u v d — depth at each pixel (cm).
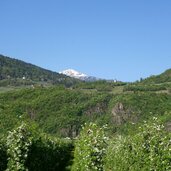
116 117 10506
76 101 11562
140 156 2052
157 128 2025
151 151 1927
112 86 15512
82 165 2427
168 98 11138
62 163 4291
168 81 16275
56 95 11556
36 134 2809
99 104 11388
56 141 4241
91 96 11800
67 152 4938
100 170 2331
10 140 2439
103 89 15112
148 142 2034
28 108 10875
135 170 2120
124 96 11388
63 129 10288
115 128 8762
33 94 11788
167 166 1855
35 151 2717
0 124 4116
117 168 2675
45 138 3475
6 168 2428
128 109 10719
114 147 2942
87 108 11194
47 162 3319
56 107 11106
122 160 2555
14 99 11606
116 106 10962
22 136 2448
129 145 2448
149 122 2100
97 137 2389
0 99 11506
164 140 1928
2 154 2422
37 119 10619
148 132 2048
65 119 10550
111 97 11700
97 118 10850
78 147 2853
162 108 10488
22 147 2433
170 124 4425
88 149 2347
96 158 2330
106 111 11094
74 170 2988
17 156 2412
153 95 11250
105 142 2431
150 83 16175
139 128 2084
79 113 11019
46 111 10900
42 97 11506
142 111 10600
